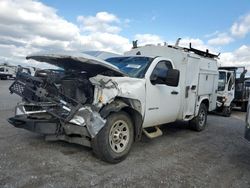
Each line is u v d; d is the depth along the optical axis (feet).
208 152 19.39
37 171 13.07
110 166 14.75
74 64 15.84
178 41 25.09
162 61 19.94
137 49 25.23
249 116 15.85
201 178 14.10
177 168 15.33
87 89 15.44
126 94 15.56
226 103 44.06
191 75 23.53
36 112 15.58
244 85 53.42
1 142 17.37
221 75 44.60
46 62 17.28
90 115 14.24
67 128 14.73
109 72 16.10
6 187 11.14
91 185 12.04
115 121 15.10
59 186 11.65
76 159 15.25
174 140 22.41
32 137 18.99
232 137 25.52
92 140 14.67
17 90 15.67
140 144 20.17
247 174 15.28
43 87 14.78
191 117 24.97
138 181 12.98
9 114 28.27
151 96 17.95
